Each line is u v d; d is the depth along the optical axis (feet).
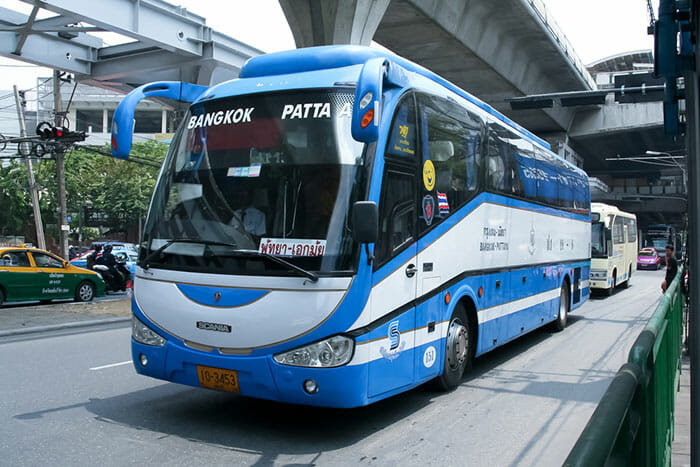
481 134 26.30
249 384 17.02
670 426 16.25
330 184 17.12
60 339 36.55
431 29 75.92
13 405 20.92
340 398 16.51
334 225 16.79
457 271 23.16
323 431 18.89
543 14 87.71
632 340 38.19
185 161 19.36
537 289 34.53
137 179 162.71
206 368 17.56
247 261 17.11
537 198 34.53
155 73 81.30
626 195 228.84
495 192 27.61
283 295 16.61
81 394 22.54
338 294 16.43
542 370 29.04
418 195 20.11
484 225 26.08
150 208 19.71
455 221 23.02
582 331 42.14
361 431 19.04
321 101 18.06
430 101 21.63
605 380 27.04
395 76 19.04
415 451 17.38
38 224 93.71
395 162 18.74
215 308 17.34
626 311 56.08
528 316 32.86
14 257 56.08
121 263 75.10
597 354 33.35
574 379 27.17
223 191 18.25
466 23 79.36
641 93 53.67
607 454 5.50
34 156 78.74
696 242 10.94
